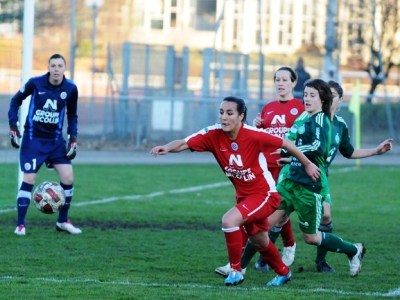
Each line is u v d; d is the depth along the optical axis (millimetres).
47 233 23375
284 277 16953
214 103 57531
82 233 23531
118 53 69125
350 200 34469
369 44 68938
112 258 19609
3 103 63156
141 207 30281
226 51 63094
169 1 67062
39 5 66938
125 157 51156
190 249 21281
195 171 44469
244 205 16125
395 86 75750
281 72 20703
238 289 16156
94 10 58062
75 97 22922
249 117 57500
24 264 18531
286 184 17672
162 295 15297
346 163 51906
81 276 17203
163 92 58500
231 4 64750
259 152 16156
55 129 22953
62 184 23281
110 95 63031
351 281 17594
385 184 40719
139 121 56219
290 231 18828
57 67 22234
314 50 67688
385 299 15469
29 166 22859
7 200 31156
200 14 66375
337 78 61938
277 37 67375
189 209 30094
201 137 16266
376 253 21578
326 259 20562
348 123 59562
